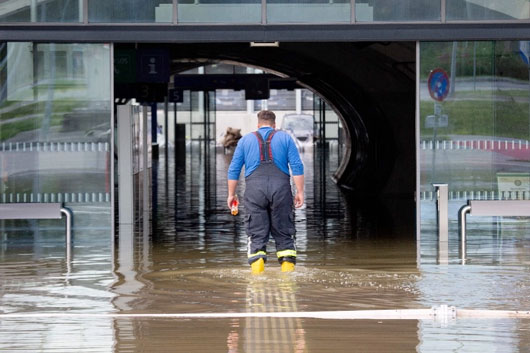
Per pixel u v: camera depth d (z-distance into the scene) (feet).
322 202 209.36
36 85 138.92
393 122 224.94
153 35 136.26
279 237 108.17
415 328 77.61
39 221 138.00
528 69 139.95
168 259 120.26
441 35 136.98
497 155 140.56
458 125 140.15
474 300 89.76
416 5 136.87
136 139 171.73
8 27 135.74
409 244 135.44
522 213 136.98
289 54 247.50
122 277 105.19
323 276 104.83
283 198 107.04
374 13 136.67
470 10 137.18
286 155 107.86
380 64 219.61
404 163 225.76
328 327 77.87
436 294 92.99
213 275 106.01
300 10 136.46
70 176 139.54
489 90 140.26
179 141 492.13
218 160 424.05
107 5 136.36
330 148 478.18
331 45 220.02
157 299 91.04
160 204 207.92
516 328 77.61
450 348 70.69
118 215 178.81
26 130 139.13
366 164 247.09
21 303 89.15
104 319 81.51
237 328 77.51
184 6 136.36
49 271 110.42
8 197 139.33
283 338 73.87
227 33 136.36
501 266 112.68
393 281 101.14
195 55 260.83
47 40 136.15
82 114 139.33
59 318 82.02
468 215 139.64
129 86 257.96
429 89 139.95
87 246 135.03
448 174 140.56
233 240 140.87
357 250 128.47
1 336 75.15
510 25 136.98
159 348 70.85
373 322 79.92
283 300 90.02
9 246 136.05
